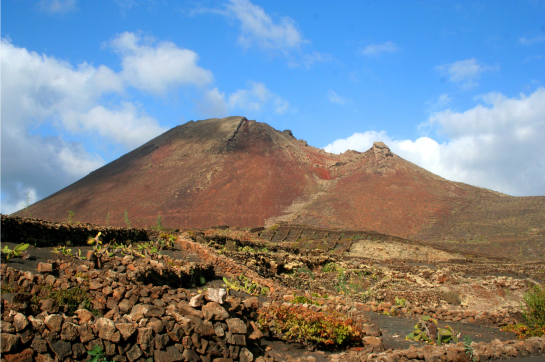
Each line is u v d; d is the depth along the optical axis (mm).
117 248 17453
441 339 14375
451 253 63469
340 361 10078
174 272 15109
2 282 9453
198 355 8648
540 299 19125
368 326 13836
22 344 7129
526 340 13234
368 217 183125
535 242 110438
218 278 19438
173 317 8727
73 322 7855
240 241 33594
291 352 10977
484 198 192500
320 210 194875
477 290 28578
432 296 25953
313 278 29938
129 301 9977
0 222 15406
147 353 8031
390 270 36719
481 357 11359
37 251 13945
